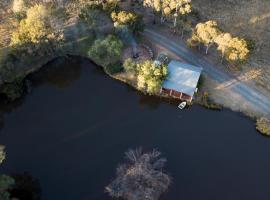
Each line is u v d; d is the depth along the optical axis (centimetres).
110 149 10594
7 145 10638
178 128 11069
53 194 9825
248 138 10912
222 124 11150
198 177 10150
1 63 11850
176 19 13138
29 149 10588
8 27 13050
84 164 10325
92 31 12862
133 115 11350
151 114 11394
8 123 11138
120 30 12162
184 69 11512
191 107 11438
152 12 13438
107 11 12800
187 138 10862
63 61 12494
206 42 11831
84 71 12338
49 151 10562
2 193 8581
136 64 11619
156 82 11150
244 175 10244
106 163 10338
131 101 11656
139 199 9325
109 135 10881
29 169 10225
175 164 10356
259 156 10600
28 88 11831
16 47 11619
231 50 11500
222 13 13700
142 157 9762
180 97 11506
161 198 9725
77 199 9756
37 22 11756
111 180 10031
